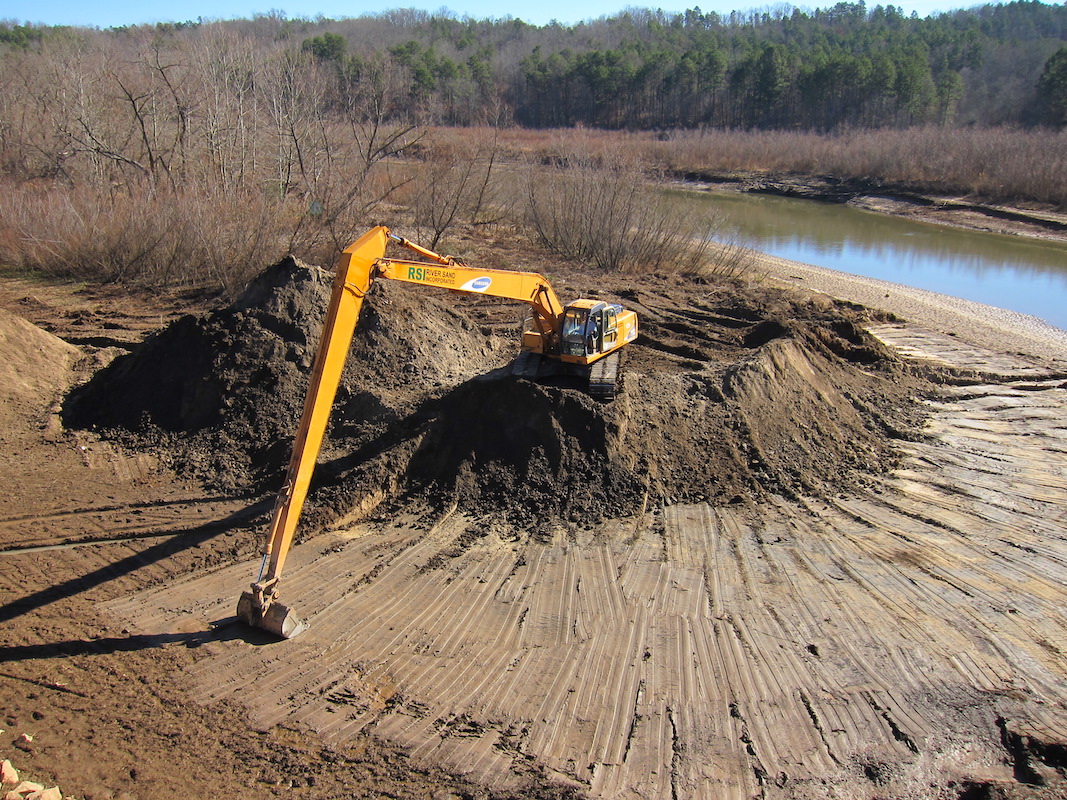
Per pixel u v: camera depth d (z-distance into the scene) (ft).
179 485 43.93
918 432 52.54
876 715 27.48
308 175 101.65
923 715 27.48
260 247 80.89
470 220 117.19
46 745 25.26
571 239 101.30
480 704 27.86
